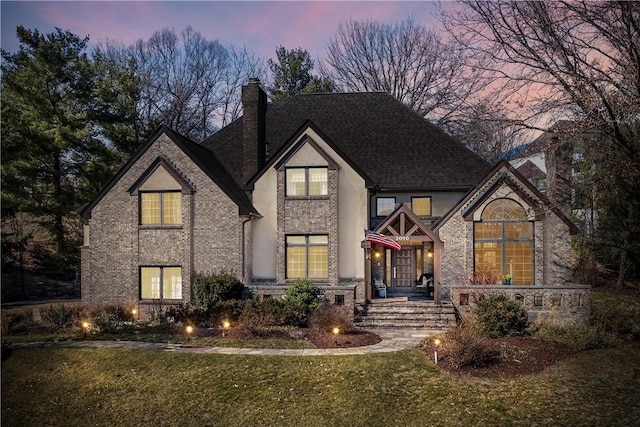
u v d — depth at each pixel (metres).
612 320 18.27
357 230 22.48
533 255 21.55
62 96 32.72
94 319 18.33
